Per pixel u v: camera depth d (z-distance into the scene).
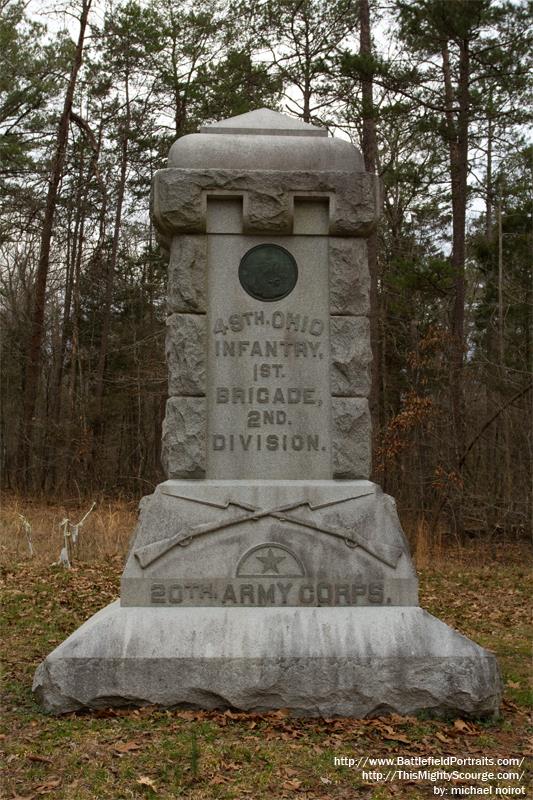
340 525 6.50
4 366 28.94
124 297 29.08
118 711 5.83
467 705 5.92
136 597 6.31
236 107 21.97
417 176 21.81
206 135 6.99
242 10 22.92
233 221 6.88
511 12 16.83
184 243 6.82
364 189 6.86
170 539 6.40
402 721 5.77
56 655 5.94
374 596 6.38
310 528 6.49
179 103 24.55
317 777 4.90
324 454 6.77
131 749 5.18
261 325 6.84
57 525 15.80
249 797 4.63
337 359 6.81
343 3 21.66
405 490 19.88
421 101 17.48
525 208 20.62
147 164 25.45
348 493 6.60
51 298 29.88
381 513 6.58
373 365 19.39
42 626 8.64
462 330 17.72
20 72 22.34
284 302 6.88
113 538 14.63
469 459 19.19
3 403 29.78
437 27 16.78
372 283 19.61
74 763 4.99
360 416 6.79
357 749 5.32
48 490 24.30
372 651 6.01
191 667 5.92
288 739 5.43
